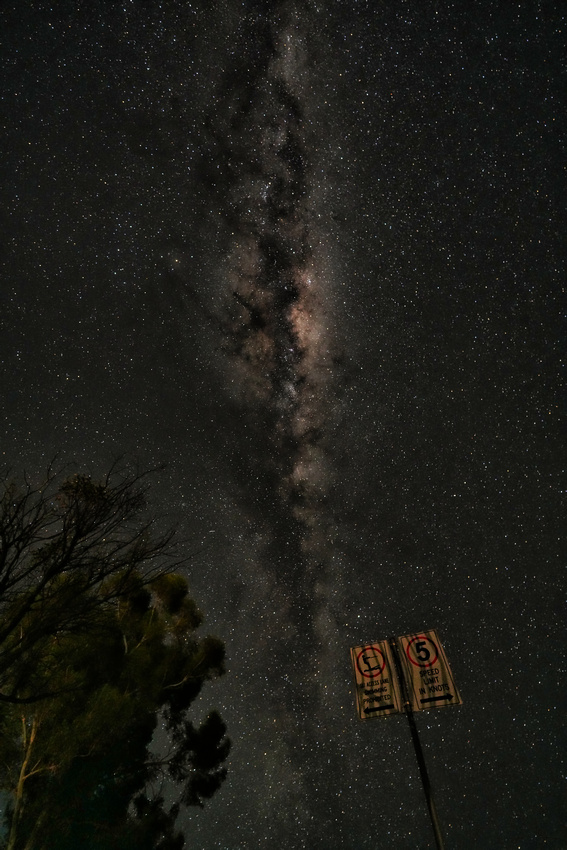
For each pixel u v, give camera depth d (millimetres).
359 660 6168
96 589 5875
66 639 7438
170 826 8398
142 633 9008
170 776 9102
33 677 6500
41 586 5203
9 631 5070
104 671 8023
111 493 5617
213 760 9359
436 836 5074
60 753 6961
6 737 7270
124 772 8430
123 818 7855
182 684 9555
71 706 7379
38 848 6777
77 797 7102
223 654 9961
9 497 5129
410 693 5793
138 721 8391
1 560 4914
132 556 5621
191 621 9969
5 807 7191
